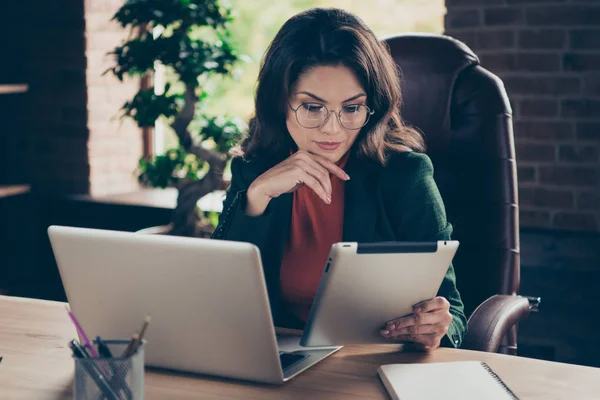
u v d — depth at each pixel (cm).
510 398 151
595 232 375
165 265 156
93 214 461
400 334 175
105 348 138
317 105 207
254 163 232
